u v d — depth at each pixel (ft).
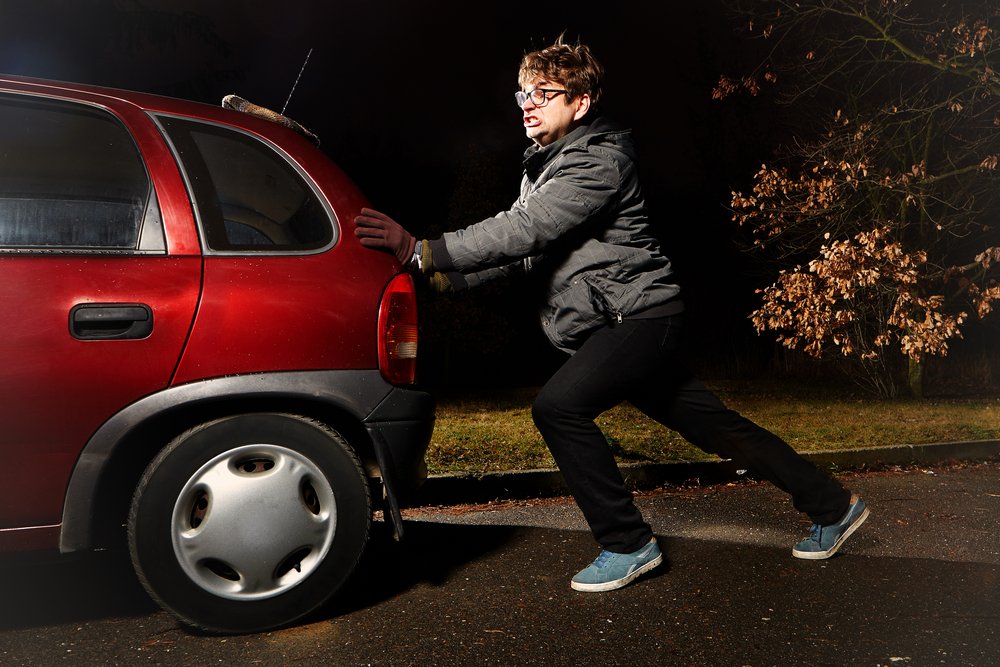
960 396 38.73
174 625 9.55
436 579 11.24
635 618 9.68
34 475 8.63
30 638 9.14
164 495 8.97
